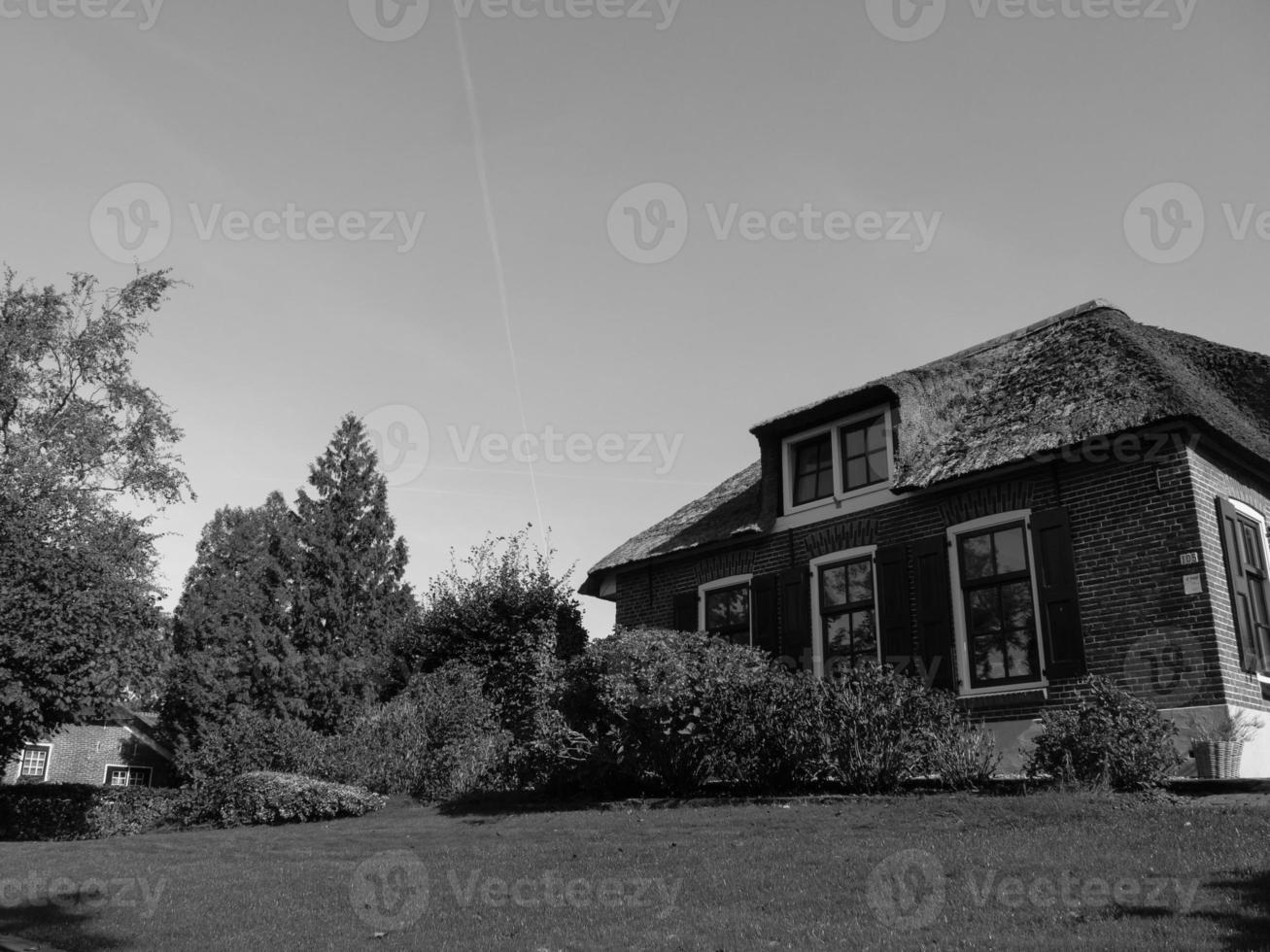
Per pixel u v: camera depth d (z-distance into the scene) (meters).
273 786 15.84
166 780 37.31
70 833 20.20
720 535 16.48
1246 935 4.85
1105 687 9.71
